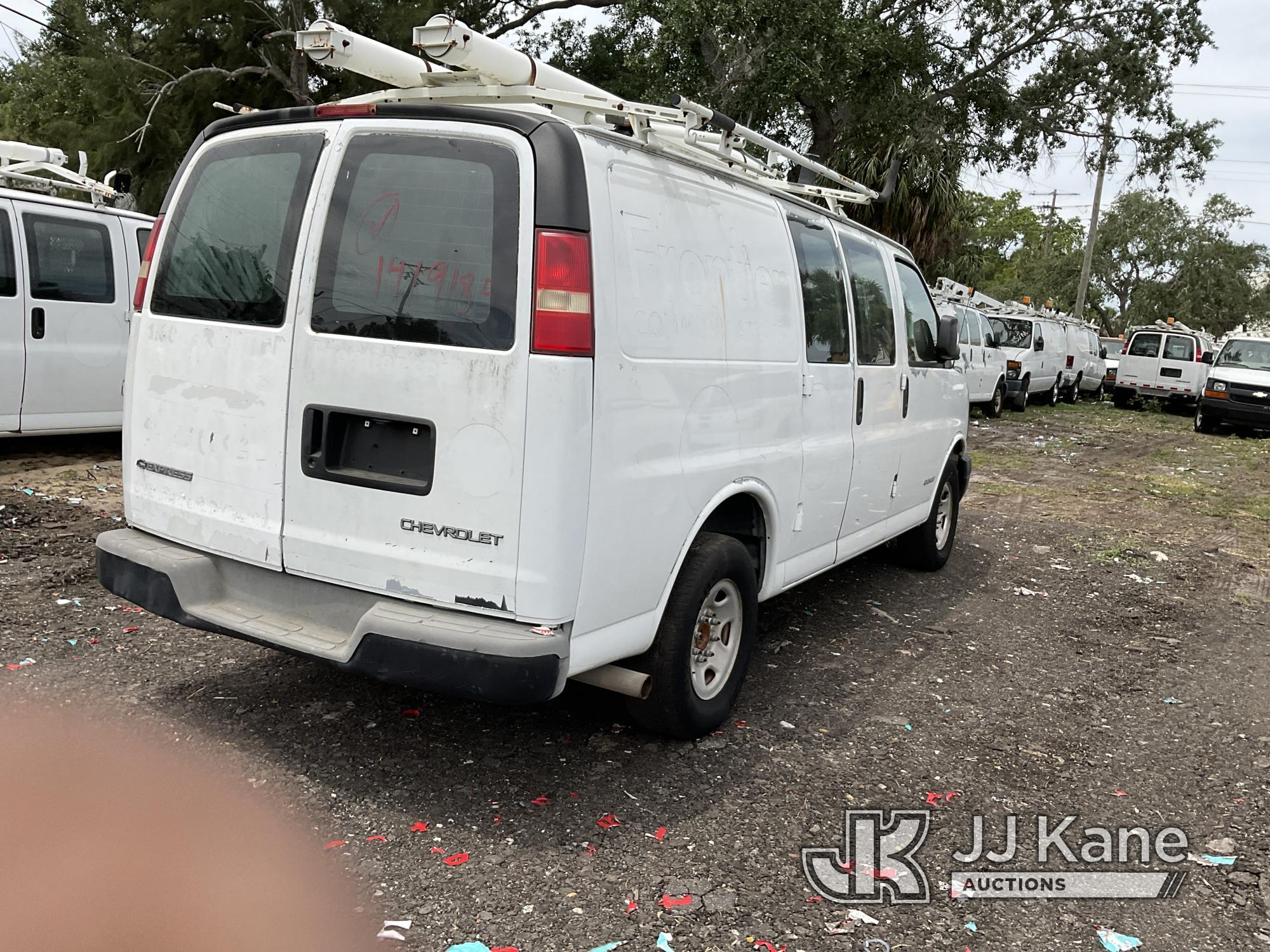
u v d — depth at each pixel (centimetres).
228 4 1878
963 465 723
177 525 366
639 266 328
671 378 342
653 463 336
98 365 805
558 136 303
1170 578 749
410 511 313
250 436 340
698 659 390
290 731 378
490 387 299
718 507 404
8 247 741
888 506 583
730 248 388
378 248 318
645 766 372
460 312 304
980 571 737
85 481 763
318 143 335
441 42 320
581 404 299
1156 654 566
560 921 276
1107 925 297
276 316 333
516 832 319
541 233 297
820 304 468
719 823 336
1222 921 304
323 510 328
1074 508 1023
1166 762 417
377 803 331
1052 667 530
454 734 386
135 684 409
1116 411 2431
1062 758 414
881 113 2070
